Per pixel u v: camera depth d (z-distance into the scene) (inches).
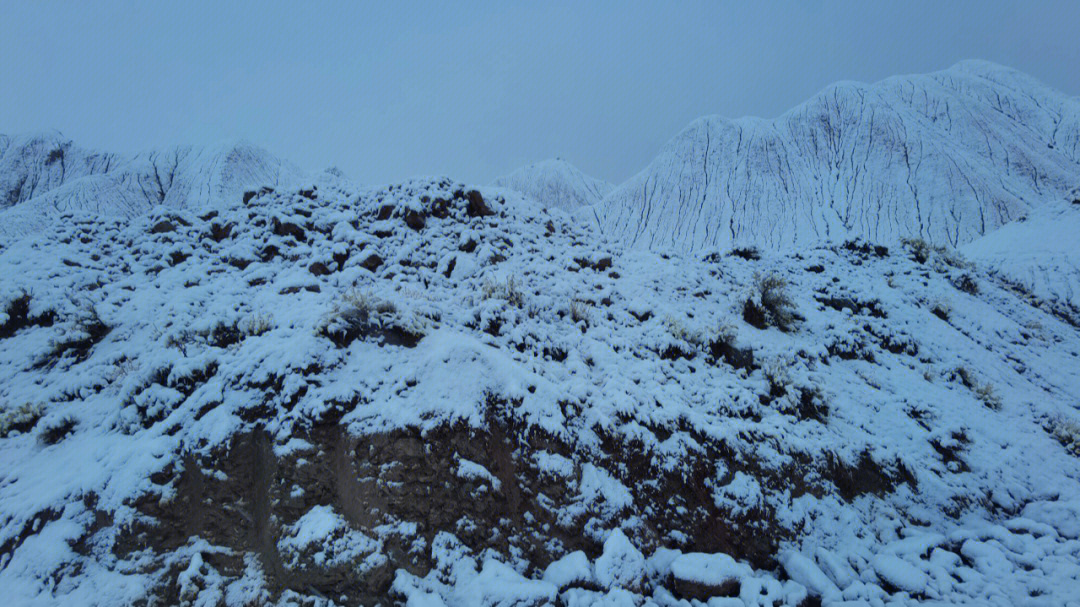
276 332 298.7
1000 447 341.1
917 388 387.2
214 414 249.3
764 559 249.4
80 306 346.3
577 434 264.8
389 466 233.6
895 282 571.2
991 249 1089.4
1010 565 241.3
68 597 200.5
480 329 327.6
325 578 209.3
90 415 276.2
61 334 327.0
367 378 264.5
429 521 231.1
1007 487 309.3
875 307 497.4
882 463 303.6
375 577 211.0
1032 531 273.3
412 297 350.9
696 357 350.9
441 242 432.5
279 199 503.5
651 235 3280.0
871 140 3380.9
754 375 346.0
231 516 232.4
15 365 308.8
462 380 265.0
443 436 243.8
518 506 241.8
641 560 229.3
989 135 3390.7
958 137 3412.9
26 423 273.9
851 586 230.8
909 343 450.6
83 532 218.2
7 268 374.3
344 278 372.8
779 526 259.6
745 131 3855.8
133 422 260.8
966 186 2790.4
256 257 415.2
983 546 251.3
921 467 308.3
